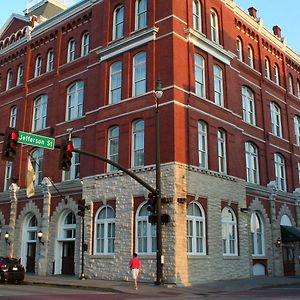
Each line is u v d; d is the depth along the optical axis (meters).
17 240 34.94
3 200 37.34
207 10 31.17
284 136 38.59
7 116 39.94
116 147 28.62
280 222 35.00
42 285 24.20
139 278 24.78
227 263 27.41
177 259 23.52
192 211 25.88
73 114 33.62
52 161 33.81
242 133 32.47
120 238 26.47
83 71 33.34
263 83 36.97
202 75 29.30
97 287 21.73
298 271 35.78
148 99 27.08
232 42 33.38
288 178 37.59
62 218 32.16
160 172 24.33
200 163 27.30
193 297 18.05
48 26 37.91
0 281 24.72
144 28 28.73
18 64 40.66
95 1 33.47
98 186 28.69
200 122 28.00
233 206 29.20
